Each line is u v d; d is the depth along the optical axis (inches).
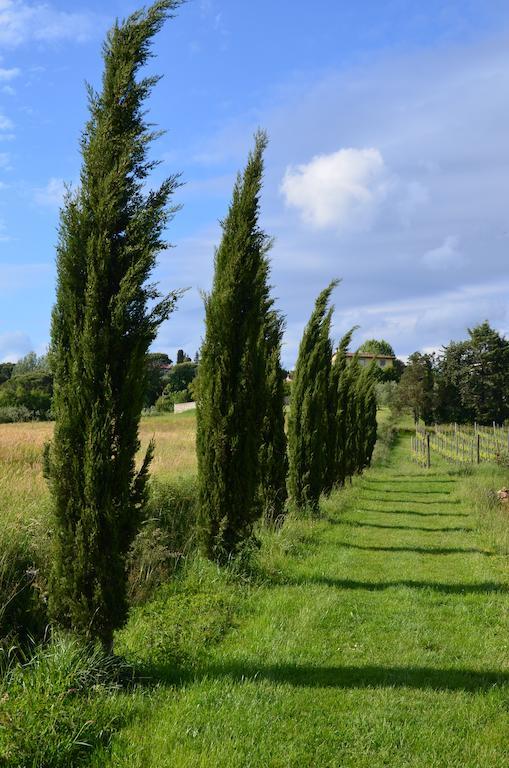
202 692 182.2
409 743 158.6
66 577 194.4
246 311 354.6
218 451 335.9
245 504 339.0
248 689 185.6
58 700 160.1
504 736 163.2
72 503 195.8
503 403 2349.9
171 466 602.9
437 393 2285.9
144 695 182.1
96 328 197.3
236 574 318.3
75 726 153.7
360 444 1018.7
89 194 204.1
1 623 217.9
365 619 263.7
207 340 348.2
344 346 799.1
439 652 228.1
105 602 193.6
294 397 557.9
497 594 305.6
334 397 694.5
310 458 546.0
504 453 946.1
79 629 194.1
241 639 236.7
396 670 207.0
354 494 734.5
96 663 185.5
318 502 556.7
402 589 312.8
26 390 2219.5
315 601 284.0
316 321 570.3
